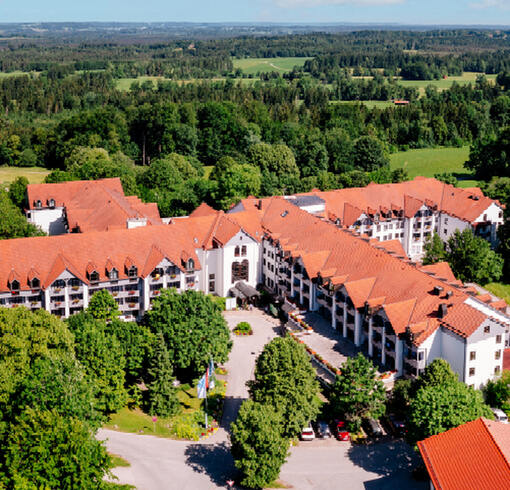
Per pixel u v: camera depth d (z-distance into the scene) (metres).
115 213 155.00
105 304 114.00
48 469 70.88
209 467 91.06
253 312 143.00
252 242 147.25
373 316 113.19
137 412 104.31
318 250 137.38
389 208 176.12
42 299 125.94
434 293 110.06
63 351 94.50
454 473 74.19
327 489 86.94
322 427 100.31
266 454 84.62
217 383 114.00
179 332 108.62
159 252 132.88
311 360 117.31
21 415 74.56
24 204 191.12
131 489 83.38
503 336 104.12
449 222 176.25
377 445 97.44
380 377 106.81
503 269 160.25
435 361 99.06
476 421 78.88
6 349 91.25
